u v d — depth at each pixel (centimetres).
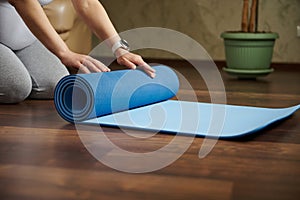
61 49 177
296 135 152
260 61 328
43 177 108
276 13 409
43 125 161
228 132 147
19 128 157
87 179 107
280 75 355
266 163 121
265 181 108
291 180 109
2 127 158
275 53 413
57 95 161
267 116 169
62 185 103
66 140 141
